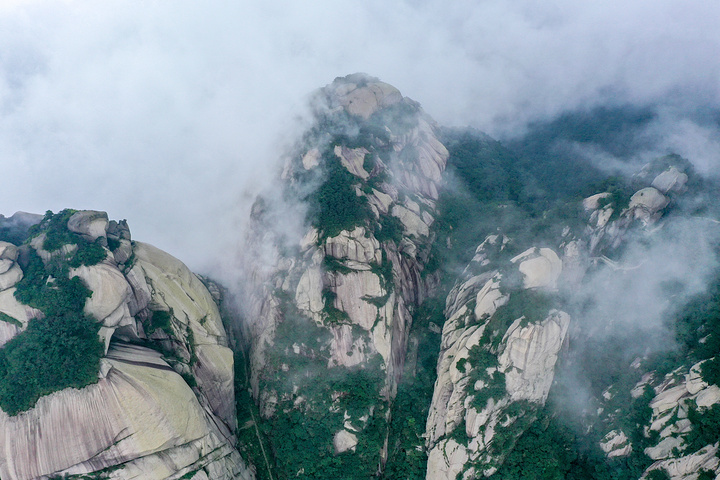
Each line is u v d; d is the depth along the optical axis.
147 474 52.91
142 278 65.12
